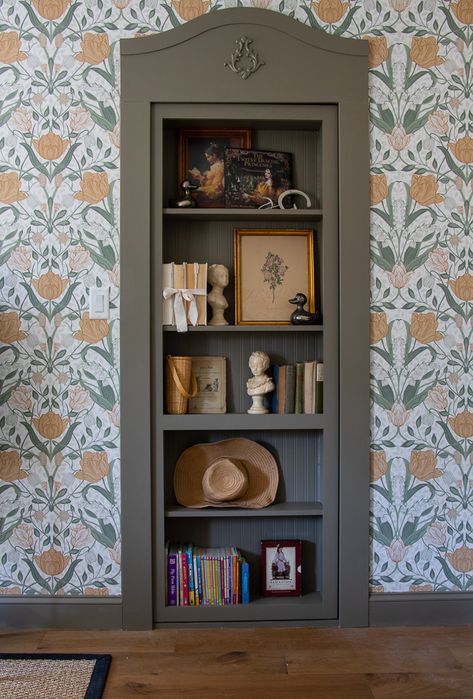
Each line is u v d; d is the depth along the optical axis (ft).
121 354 7.62
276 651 7.13
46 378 7.69
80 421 7.70
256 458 8.30
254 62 7.68
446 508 7.88
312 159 8.36
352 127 7.73
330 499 7.84
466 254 7.84
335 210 7.81
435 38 7.79
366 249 7.75
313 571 8.35
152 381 7.72
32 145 7.66
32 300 7.68
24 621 7.66
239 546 8.34
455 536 7.89
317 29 7.72
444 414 7.87
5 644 7.25
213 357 8.30
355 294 7.75
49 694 6.11
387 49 7.76
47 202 7.67
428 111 7.80
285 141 8.38
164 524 7.79
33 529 7.70
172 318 7.75
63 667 6.66
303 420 7.84
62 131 7.67
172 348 8.34
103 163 7.67
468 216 7.83
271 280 8.25
